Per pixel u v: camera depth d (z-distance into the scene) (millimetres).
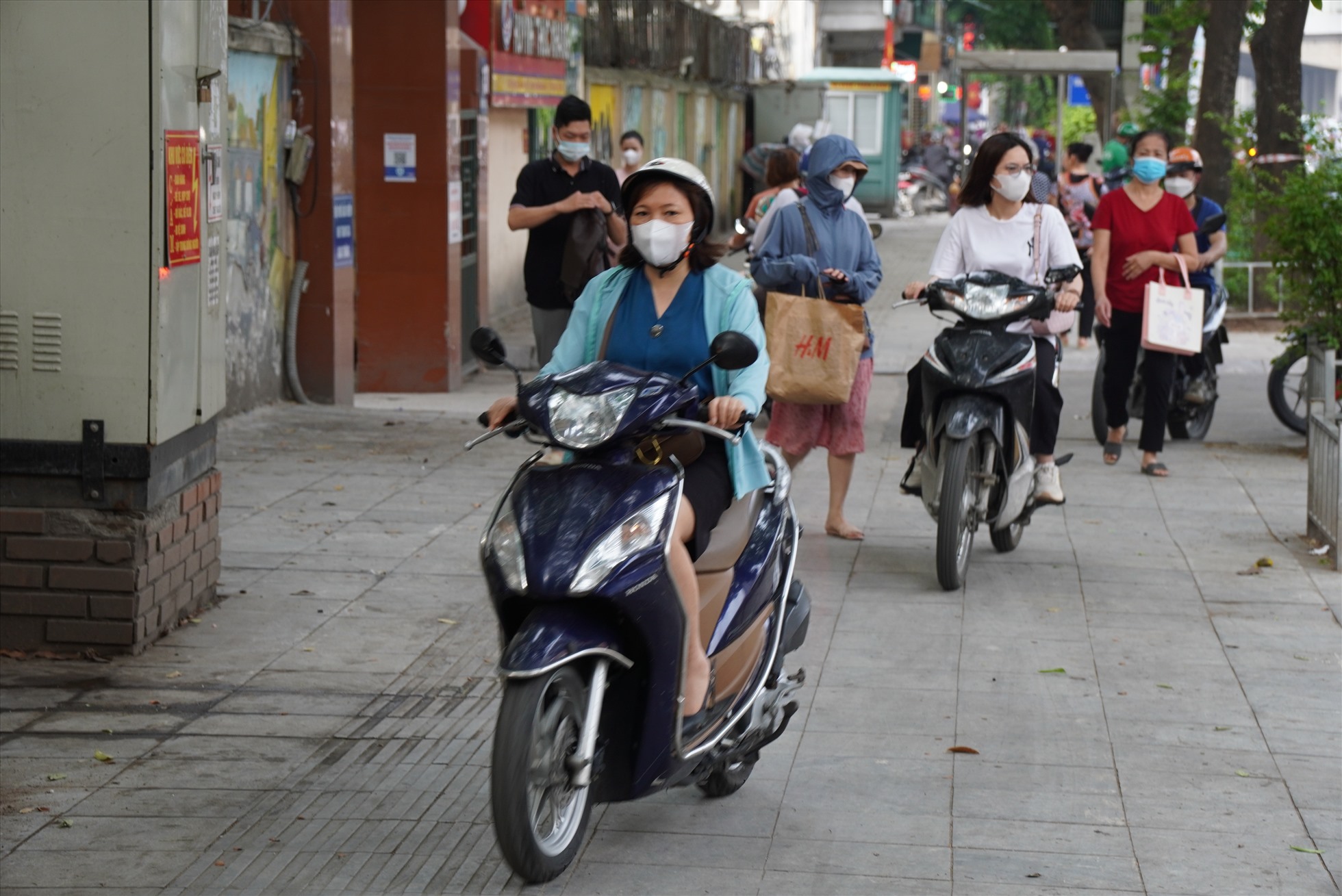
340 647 7062
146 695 6391
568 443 4469
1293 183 11797
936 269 8633
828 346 8719
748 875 4852
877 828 5219
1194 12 27500
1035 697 6535
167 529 7039
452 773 5645
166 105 6574
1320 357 12070
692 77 33562
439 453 11477
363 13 15203
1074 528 9625
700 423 4598
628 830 5184
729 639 4957
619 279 5176
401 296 15539
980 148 8531
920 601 7980
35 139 6516
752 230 13172
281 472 10633
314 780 5559
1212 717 6301
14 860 4871
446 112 15266
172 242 6711
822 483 10773
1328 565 8719
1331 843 5105
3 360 6648
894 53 83938
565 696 4508
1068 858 4984
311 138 13312
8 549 6766
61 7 6438
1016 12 64125
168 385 6801
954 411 8062
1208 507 10219
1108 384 11578
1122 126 26703
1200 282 12367
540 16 22016
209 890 4695
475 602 7793
